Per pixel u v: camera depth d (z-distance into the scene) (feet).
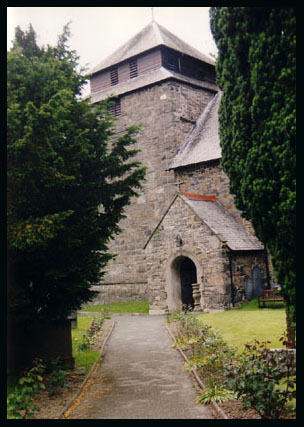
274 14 22.07
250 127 24.73
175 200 66.64
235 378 22.00
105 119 36.37
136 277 83.51
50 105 27.68
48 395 26.48
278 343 36.47
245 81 24.80
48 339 32.81
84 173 34.19
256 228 24.39
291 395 20.03
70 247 29.81
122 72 91.56
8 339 31.17
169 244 66.80
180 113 83.92
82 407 24.23
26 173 26.55
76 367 33.86
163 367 32.99
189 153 79.15
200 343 35.12
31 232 25.76
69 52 35.22
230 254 61.98
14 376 30.60
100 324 53.52
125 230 85.46
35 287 30.76
